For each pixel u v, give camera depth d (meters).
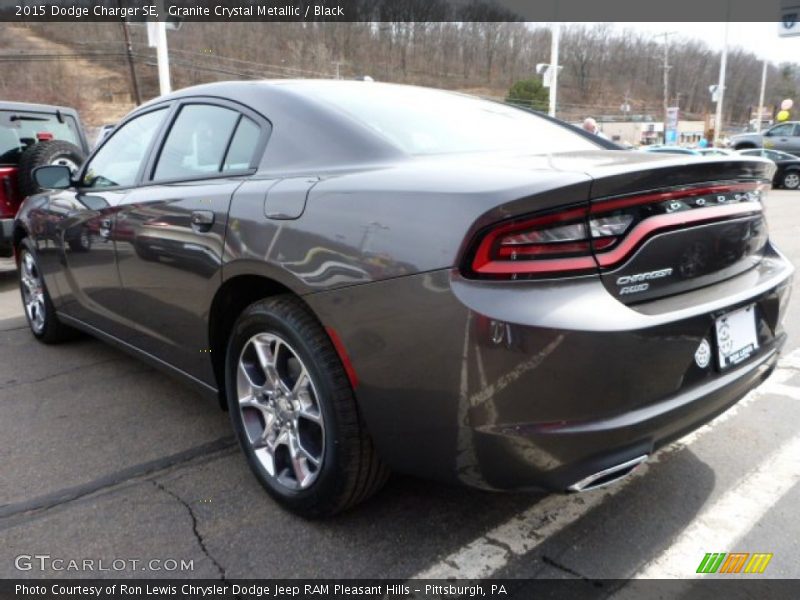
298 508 2.27
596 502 2.40
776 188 21.81
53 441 2.95
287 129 2.43
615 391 1.71
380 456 2.05
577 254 1.72
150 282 2.82
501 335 1.64
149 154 3.07
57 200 3.74
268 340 2.32
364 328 1.89
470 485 1.88
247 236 2.24
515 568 2.04
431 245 1.75
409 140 2.34
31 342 4.51
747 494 2.44
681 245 1.91
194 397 3.46
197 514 2.35
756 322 2.18
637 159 2.00
